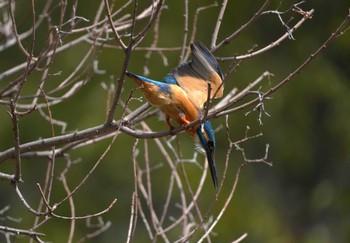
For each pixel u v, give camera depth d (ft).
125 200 50.65
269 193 55.67
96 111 49.55
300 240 55.52
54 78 49.01
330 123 56.90
